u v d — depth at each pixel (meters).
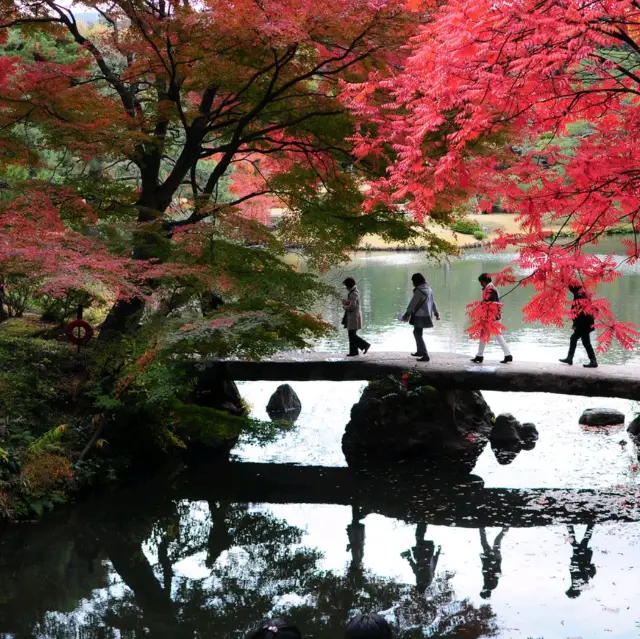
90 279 10.00
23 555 10.24
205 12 10.80
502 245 6.41
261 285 12.70
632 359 18.55
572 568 9.40
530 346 20.53
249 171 17.25
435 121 5.65
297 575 9.70
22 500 11.33
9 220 10.50
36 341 13.76
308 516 11.65
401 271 36.31
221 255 12.68
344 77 12.39
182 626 8.41
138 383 12.13
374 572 9.66
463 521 11.10
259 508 12.02
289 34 10.24
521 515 11.19
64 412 12.84
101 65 13.67
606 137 6.09
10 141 12.52
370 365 14.46
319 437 15.33
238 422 13.61
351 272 35.81
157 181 14.05
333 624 8.36
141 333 12.61
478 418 15.19
